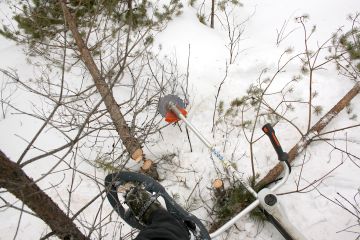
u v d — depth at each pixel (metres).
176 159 2.88
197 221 1.97
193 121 3.11
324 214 2.42
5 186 1.63
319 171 2.62
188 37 3.54
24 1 3.97
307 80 3.10
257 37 3.59
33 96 3.36
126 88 3.36
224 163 2.42
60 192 2.75
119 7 3.67
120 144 2.98
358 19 3.43
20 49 3.77
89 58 2.93
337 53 3.21
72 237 1.95
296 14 3.67
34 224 2.60
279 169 2.59
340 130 2.74
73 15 3.14
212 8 3.57
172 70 3.30
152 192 2.16
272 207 2.11
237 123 3.01
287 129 2.90
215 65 3.35
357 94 2.90
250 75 3.29
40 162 2.92
